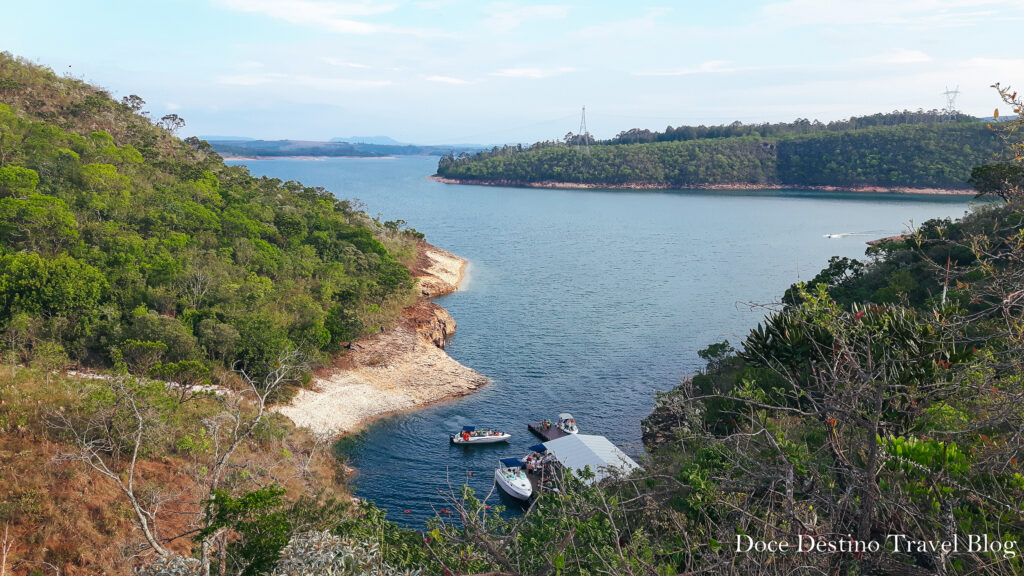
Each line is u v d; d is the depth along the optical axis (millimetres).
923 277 57125
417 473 44375
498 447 48625
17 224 59344
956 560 8469
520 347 72625
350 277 80312
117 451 31719
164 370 43438
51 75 113250
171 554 14016
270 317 57219
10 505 26531
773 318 13875
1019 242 10695
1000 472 9312
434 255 118750
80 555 25188
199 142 139750
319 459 42938
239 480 22438
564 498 13758
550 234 170250
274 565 13297
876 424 8836
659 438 45438
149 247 65812
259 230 84375
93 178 75625
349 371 59625
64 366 46500
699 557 10773
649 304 93188
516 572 10031
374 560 13234
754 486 10172
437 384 60094
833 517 8797
